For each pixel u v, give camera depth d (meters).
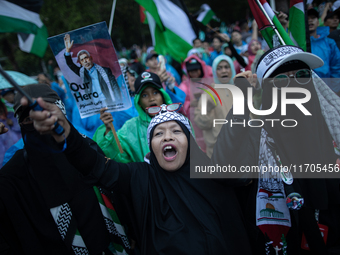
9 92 3.82
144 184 1.64
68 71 2.14
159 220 1.57
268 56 1.62
